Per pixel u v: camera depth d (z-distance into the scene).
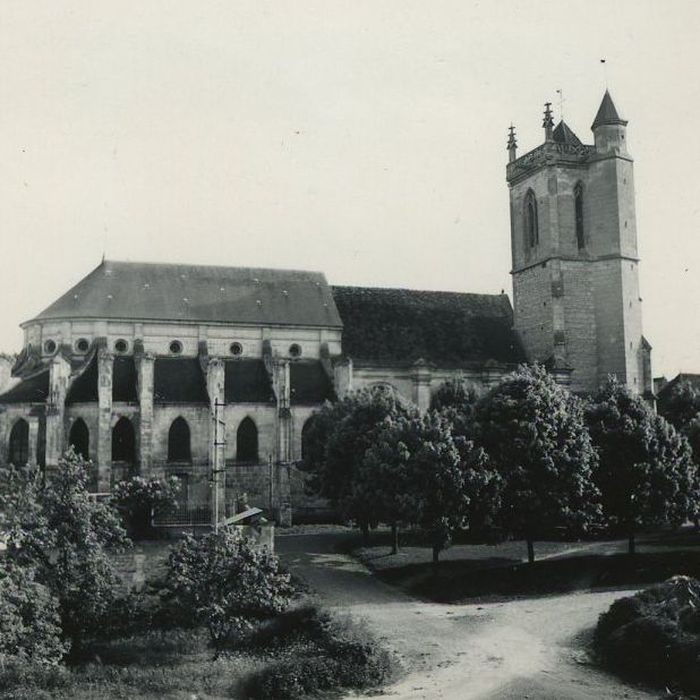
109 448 75.94
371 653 35.81
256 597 41.31
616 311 88.06
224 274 92.62
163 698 32.16
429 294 100.62
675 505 56.72
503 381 58.81
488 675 34.75
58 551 43.03
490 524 53.78
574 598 49.19
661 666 33.78
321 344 90.06
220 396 79.19
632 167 90.44
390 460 56.28
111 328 84.00
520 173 95.44
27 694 32.47
